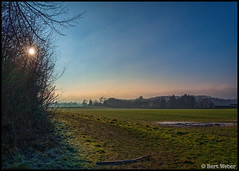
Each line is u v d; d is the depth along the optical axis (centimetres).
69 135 1086
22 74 750
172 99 15812
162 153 931
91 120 2117
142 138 1293
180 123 2762
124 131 1519
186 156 902
